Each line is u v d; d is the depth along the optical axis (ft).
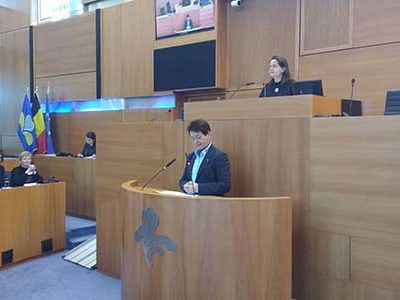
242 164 9.61
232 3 17.79
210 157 9.16
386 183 7.57
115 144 12.46
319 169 8.42
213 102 10.14
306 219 8.63
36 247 14.88
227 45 18.29
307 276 8.63
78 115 24.32
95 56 22.94
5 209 13.87
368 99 14.46
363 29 14.52
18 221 14.26
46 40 25.53
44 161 21.81
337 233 8.21
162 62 19.81
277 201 7.42
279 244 7.43
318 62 15.65
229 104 9.84
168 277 7.95
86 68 23.45
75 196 20.26
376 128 7.66
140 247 8.48
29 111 24.16
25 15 26.89
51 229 15.43
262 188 9.29
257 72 17.43
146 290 8.34
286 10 16.56
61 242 15.80
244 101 9.59
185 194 8.17
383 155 7.59
